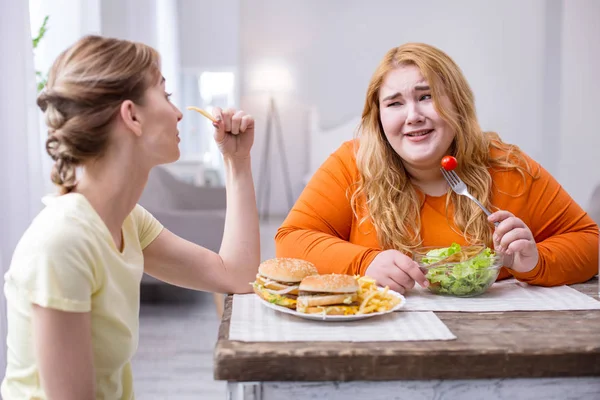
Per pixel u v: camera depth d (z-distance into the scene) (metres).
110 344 0.90
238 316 0.97
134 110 0.90
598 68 4.48
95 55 0.88
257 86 4.69
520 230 1.14
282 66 4.68
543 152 4.56
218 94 4.68
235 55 4.67
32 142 2.24
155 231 1.12
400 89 1.31
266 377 0.78
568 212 1.39
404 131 1.32
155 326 3.11
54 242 0.80
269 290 1.01
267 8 4.65
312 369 0.78
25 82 2.12
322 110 4.70
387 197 1.38
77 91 0.86
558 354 0.79
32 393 0.86
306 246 1.30
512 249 1.12
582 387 0.82
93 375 0.83
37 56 3.06
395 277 1.12
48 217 0.84
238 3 4.64
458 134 1.35
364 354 0.78
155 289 3.82
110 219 0.92
